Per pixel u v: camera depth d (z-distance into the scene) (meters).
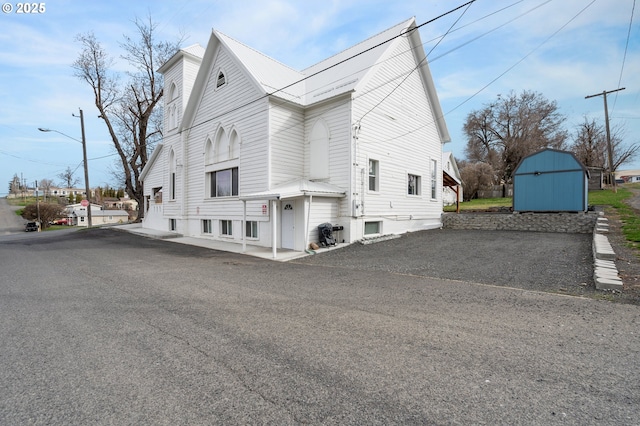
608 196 22.28
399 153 16.64
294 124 15.22
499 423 2.42
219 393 2.89
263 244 14.56
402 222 16.75
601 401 2.68
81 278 8.02
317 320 4.74
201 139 18.47
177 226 20.42
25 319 4.97
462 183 32.75
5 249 14.89
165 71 21.66
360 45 17.98
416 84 18.02
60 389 2.99
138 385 3.04
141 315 5.10
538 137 41.50
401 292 6.26
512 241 12.02
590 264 7.88
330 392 2.87
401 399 2.75
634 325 4.27
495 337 4.00
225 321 4.76
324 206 13.54
